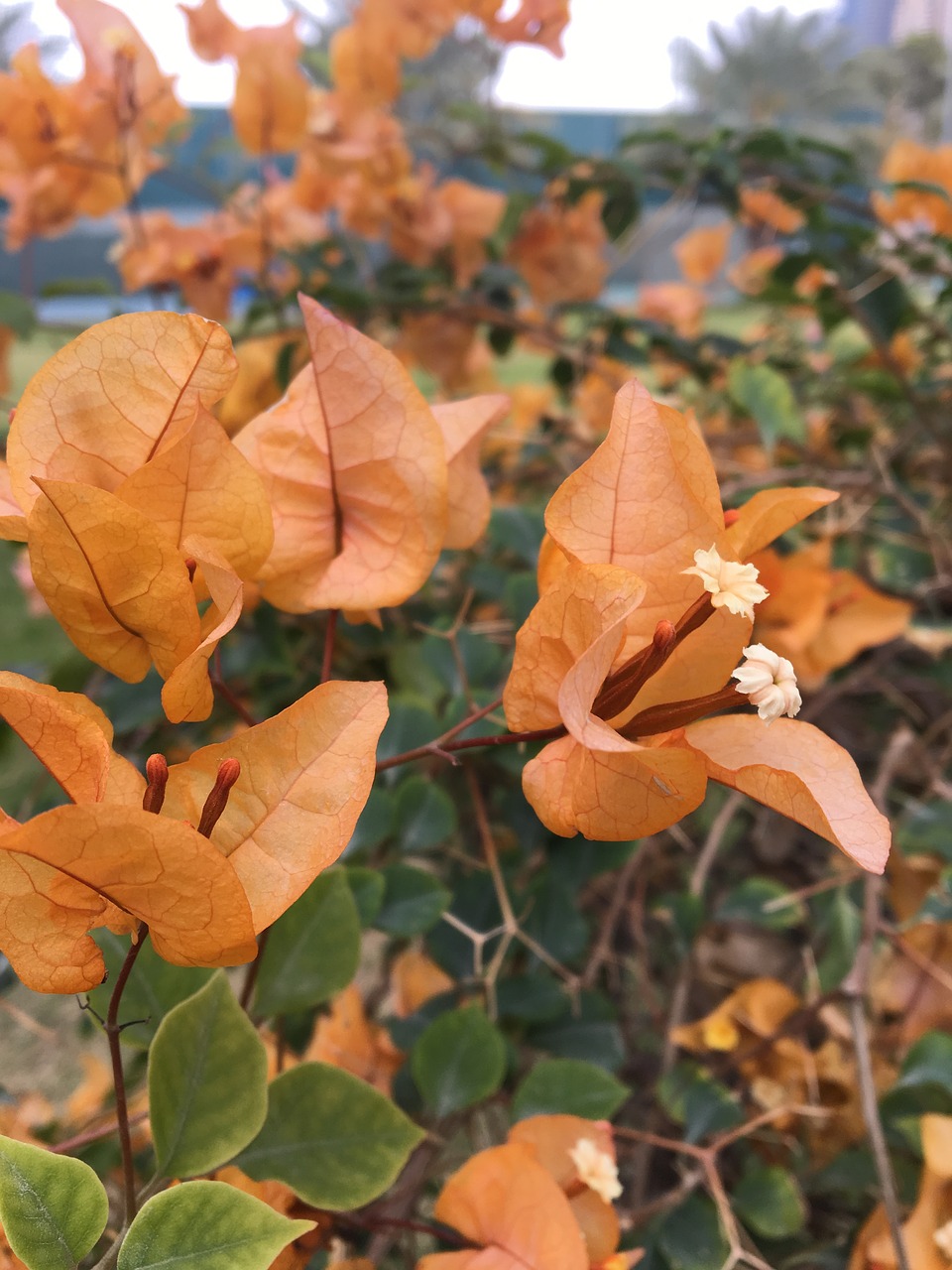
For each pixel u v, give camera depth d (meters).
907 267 0.34
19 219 0.36
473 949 0.22
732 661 0.11
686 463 0.11
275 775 0.09
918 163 0.38
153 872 0.08
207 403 0.10
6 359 0.38
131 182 0.36
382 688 0.09
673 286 0.52
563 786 0.10
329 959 0.15
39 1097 0.25
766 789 0.09
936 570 0.34
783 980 0.27
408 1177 0.18
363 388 0.12
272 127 0.32
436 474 0.12
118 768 0.09
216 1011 0.12
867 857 0.09
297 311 0.35
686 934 0.24
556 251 0.40
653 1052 0.28
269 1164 0.13
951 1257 0.16
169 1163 0.11
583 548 0.11
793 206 0.35
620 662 0.11
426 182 0.39
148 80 0.32
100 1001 0.14
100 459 0.10
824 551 0.25
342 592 0.12
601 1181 0.14
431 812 0.22
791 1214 0.19
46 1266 0.09
